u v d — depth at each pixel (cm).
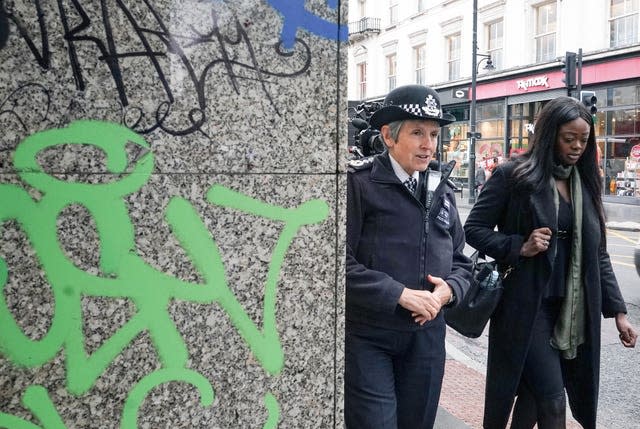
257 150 150
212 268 147
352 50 3206
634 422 366
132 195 138
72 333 134
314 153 157
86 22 131
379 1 2922
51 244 132
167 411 144
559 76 1939
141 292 140
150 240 140
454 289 223
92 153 133
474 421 348
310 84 155
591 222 256
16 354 130
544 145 254
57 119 130
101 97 133
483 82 2280
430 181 230
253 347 153
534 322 252
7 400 130
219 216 147
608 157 1853
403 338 219
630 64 1728
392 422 215
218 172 146
